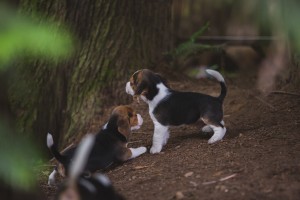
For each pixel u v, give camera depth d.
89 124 6.29
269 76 7.79
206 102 4.93
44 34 1.33
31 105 6.20
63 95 6.53
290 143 4.58
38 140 6.34
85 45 6.51
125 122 4.89
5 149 1.44
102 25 6.52
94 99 6.43
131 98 6.53
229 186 3.65
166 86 5.09
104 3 6.50
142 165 4.66
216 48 7.49
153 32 7.06
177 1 10.66
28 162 1.62
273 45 8.15
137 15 6.82
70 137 6.32
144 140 5.56
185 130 5.66
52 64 6.27
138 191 3.90
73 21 6.37
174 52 7.24
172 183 3.94
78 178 3.21
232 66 9.27
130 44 6.72
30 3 6.10
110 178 4.45
